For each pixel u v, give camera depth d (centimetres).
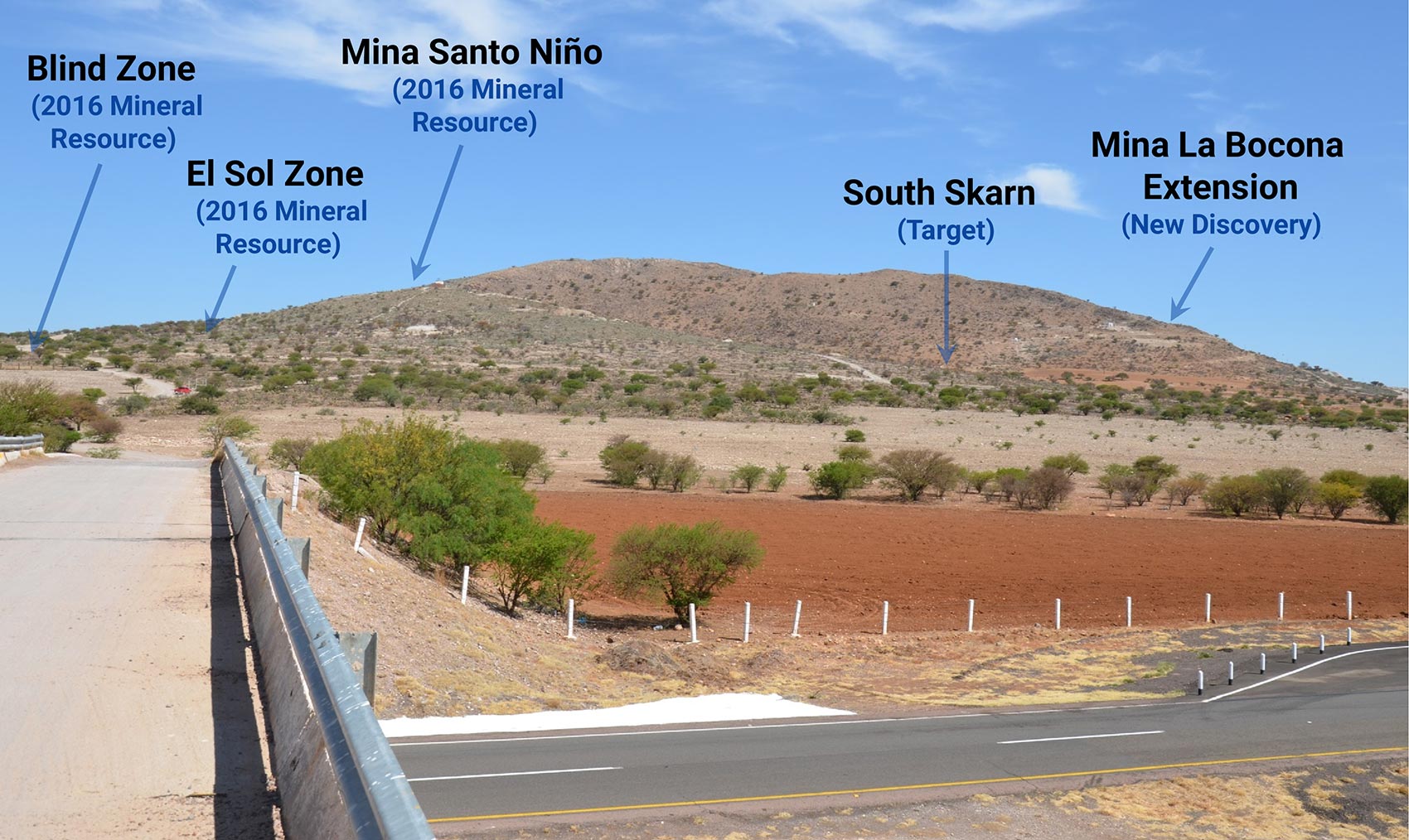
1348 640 2473
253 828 511
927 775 1317
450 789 1145
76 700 700
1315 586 3466
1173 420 11812
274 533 893
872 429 9300
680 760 1316
